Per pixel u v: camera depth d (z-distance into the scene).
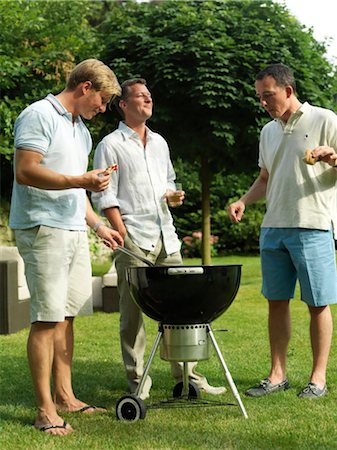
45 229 3.38
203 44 9.40
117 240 3.81
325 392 4.06
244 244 18.36
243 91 9.59
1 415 3.69
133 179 4.10
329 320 4.13
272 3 10.41
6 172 11.62
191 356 3.59
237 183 17.27
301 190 4.09
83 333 6.32
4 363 5.06
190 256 17.45
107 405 3.94
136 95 4.08
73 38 12.45
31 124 3.34
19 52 11.90
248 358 5.11
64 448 3.10
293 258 4.12
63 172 3.45
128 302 4.08
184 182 17.97
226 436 3.26
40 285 3.37
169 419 3.58
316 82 10.41
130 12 10.68
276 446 3.10
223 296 3.56
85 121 10.81
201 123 9.72
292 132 4.11
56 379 3.81
